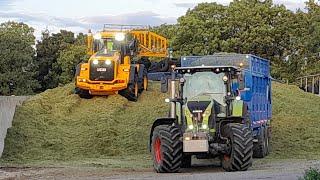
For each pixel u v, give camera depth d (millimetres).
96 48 45188
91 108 39688
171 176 23266
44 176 24141
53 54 100875
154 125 27047
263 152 32562
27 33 106688
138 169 27078
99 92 41344
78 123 36844
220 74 27391
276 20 84250
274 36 83250
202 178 22141
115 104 39938
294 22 84250
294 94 48594
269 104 37031
